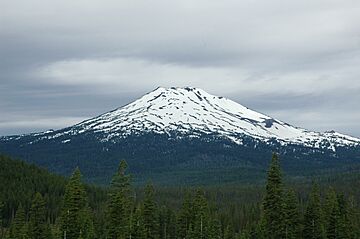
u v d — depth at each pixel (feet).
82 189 292.61
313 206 295.48
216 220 333.62
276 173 274.57
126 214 292.20
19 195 589.32
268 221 276.82
